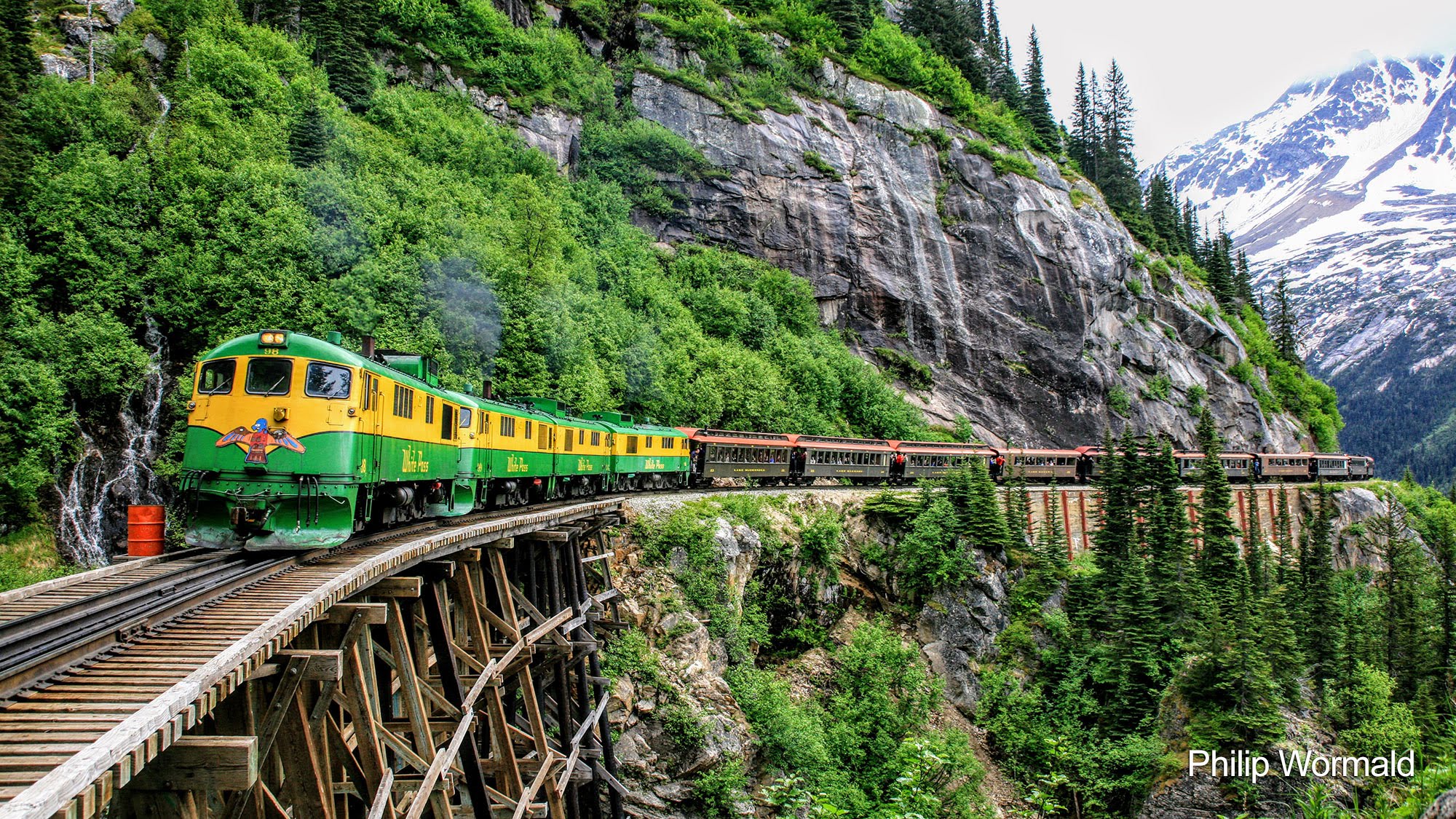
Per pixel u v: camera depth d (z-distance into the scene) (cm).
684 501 4297
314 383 1833
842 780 3644
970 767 3925
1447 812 1280
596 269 7319
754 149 9262
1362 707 4606
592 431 4200
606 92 9181
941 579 5288
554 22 9662
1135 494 6962
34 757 727
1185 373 11706
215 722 1235
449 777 1773
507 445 3167
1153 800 4172
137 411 4319
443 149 7056
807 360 8031
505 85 8419
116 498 4122
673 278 8206
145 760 775
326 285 4788
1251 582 6844
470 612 2078
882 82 10475
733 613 3834
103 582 1511
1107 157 14900
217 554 1823
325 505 1811
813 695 4334
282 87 6138
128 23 5969
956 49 12988
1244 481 9462
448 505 2739
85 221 4469
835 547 4972
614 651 3291
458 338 5109
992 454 7662
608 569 3497
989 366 9712
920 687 4175
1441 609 5944
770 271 8856
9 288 4169
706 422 6781
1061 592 5569
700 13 10225
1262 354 14150
